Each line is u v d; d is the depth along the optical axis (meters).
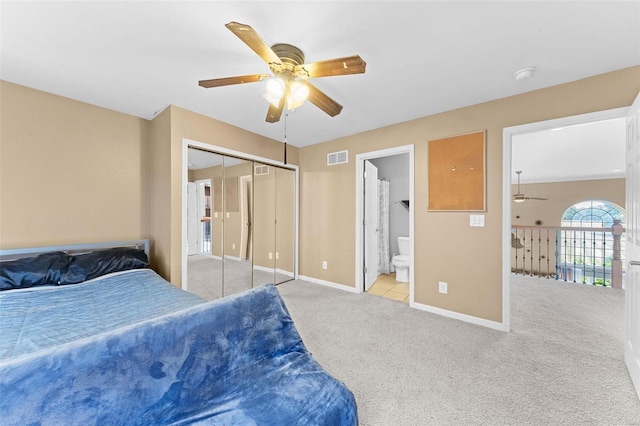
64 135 2.44
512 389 1.62
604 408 1.46
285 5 1.37
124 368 0.91
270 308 1.40
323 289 3.71
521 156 4.54
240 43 1.68
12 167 2.18
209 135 2.92
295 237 4.19
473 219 2.59
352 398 1.15
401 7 1.37
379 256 4.62
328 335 2.33
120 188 2.79
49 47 1.72
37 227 2.30
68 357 0.84
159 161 2.78
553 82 2.14
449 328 2.47
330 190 3.84
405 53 1.76
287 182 4.09
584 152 4.27
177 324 1.08
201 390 1.02
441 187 2.78
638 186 1.63
